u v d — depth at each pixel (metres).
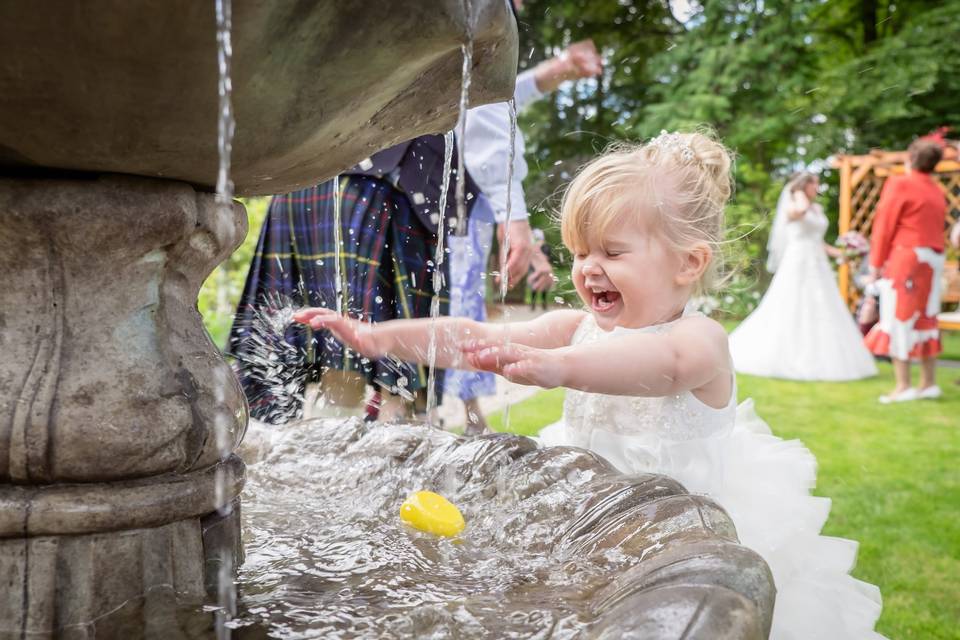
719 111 10.04
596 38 11.38
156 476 1.10
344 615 1.06
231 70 0.88
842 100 10.10
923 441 4.48
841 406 5.43
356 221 2.55
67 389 1.03
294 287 2.64
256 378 2.53
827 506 1.79
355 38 0.94
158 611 1.07
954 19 10.09
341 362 2.51
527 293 9.33
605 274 1.78
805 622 1.41
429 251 2.69
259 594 1.13
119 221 1.07
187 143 0.97
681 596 0.89
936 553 2.89
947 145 8.91
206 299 5.51
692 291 1.90
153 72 0.85
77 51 0.81
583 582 1.13
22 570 1.02
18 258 1.06
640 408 1.81
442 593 1.14
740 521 1.63
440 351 1.89
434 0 0.93
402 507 1.45
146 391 1.08
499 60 1.17
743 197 10.73
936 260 5.75
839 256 9.16
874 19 11.98
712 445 1.76
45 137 0.92
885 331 6.45
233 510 1.23
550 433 2.07
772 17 10.16
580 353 1.66
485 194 2.92
